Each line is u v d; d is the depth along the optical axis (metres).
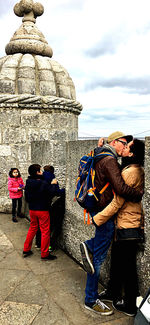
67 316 2.32
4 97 5.32
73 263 3.40
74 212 3.44
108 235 2.27
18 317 2.30
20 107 5.50
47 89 5.62
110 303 2.51
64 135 5.95
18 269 3.21
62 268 3.24
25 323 2.22
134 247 2.23
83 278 3.00
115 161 2.15
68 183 3.60
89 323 2.23
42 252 3.45
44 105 5.57
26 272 3.13
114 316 2.32
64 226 3.76
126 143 2.30
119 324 2.22
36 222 3.52
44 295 2.65
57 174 3.88
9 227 4.87
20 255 3.64
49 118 5.72
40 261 3.45
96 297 2.39
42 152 4.41
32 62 5.69
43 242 3.41
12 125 5.54
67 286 2.82
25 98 5.38
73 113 6.32
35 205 3.34
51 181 3.51
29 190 3.34
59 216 3.74
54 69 5.99
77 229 3.37
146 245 2.17
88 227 3.10
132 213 2.16
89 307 2.40
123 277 2.28
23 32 6.11
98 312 2.34
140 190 2.14
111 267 2.43
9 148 5.60
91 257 2.33
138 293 2.29
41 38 6.22
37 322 2.24
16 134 5.59
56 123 5.80
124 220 2.17
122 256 2.24
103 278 2.84
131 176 2.10
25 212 5.48
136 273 2.28
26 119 5.58
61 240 3.88
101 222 2.19
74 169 3.39
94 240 2.35
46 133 5.74
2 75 5.51
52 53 6.46
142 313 1.79
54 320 2.26
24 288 2.78
